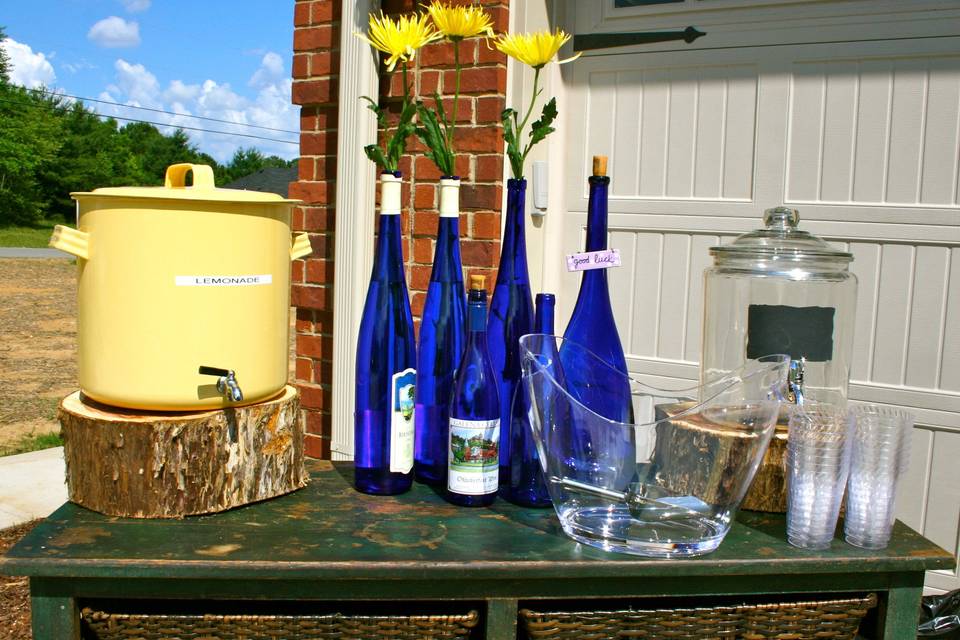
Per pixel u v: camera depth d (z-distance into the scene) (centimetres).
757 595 124
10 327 1106
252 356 126
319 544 116
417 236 281
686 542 114
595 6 274
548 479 121
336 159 299
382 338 135
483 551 114
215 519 125
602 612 115
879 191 239
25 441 522
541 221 279
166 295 119
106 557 109
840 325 142
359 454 139
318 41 298
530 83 268
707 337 151
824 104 244
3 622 262
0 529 325
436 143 135
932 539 237
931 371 235
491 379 131
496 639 114
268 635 113
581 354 137
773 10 249
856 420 119
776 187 252
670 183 268
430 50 275
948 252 232
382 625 113
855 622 120
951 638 187
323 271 304
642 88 270
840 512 134
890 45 235
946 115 229
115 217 118
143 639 113
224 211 121
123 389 121
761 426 114
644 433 116
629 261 275
